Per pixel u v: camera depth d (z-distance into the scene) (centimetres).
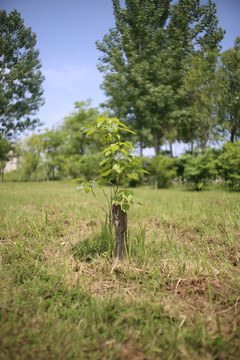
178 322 159
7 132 1798
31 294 189
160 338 141
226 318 166
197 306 183
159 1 1847
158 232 384
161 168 1605
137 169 253
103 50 1980
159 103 1806
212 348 134
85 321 158
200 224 408
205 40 1712
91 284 219
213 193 1008
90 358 127
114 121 247
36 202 655
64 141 3003
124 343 141
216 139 1789
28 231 360
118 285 219
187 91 1803
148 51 1886
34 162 2842
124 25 1902
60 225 407
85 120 2917
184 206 559
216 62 1564
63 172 2859
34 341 137
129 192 245
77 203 627
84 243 299
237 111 1466
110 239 282
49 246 304
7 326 148
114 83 1967
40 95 1723
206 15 1656
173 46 1802
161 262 259
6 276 219
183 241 343
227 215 437
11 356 126
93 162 2011
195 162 1324
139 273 239
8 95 1636
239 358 128
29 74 1619
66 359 126
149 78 1912
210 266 242
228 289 203
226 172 1290
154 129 2034
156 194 979
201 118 1689
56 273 231
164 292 205
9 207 536
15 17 1516
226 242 314
